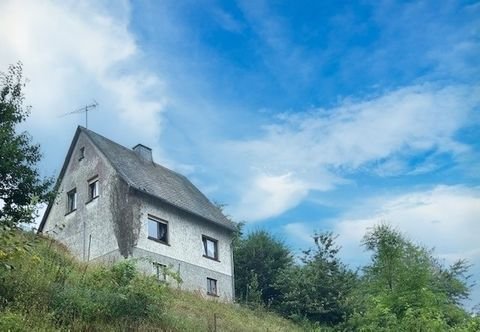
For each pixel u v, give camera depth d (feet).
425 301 61.16
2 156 67.51
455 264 112.78
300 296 110.22
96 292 46.70
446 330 56.95
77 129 108.78
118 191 96.99
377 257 73.77
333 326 104.42
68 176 107.55
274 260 126.52
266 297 121.70
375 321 61.26
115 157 102.94
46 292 43.39
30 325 37.32
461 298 111.04
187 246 101.96
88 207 100.89
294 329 87.66
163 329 47.96
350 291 110.22
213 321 60.13
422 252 77.56
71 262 59.47
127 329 44.32
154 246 95.50
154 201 98.94
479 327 58.18
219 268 107.14
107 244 94.73
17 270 44.06
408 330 55.83
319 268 112.68
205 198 119.96
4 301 39.50
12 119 71.36
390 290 65.82
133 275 51.08
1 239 43.14
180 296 77.51
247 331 65.72
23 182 68.80
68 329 39.83
